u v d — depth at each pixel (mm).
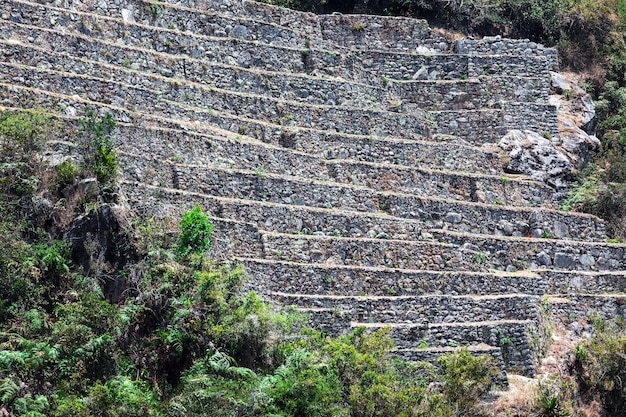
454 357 91750
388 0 137375
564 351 101188
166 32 114062
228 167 103562
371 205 107625
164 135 100250
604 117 134625
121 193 90438
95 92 102250
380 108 121250
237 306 86938
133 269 86000
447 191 114062
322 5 134625
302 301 94875
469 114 124938
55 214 86562
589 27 143125
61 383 79625
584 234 117062
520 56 130500
